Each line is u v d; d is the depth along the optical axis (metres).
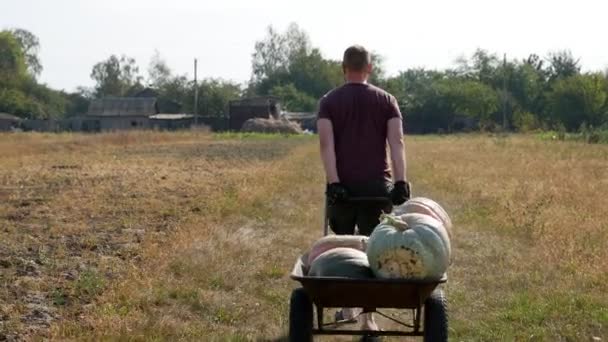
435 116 119.44
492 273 11.96
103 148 53.69
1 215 17.50
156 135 72.12
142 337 8.46
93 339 8.36
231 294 10.65
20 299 9.88
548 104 110.88
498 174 28.12
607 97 100.38
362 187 8.34
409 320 9.73
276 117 118.44
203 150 51.41
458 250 13.81
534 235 14.64
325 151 8.29
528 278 11.45
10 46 155.00
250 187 23.00
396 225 6.71
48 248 13.30
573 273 11.62
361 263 6.95
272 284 11.26
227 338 8.73
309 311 7.15
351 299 6.76
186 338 8.69
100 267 11.60
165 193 22.41
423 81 151.12
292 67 165.50
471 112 118.06
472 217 17.38
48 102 154.62
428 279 6.61
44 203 19.83
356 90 8.40
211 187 24.19
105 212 18.14
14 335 8.40
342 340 8.86
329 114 8.38
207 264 11.81
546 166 31.92
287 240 14.66
